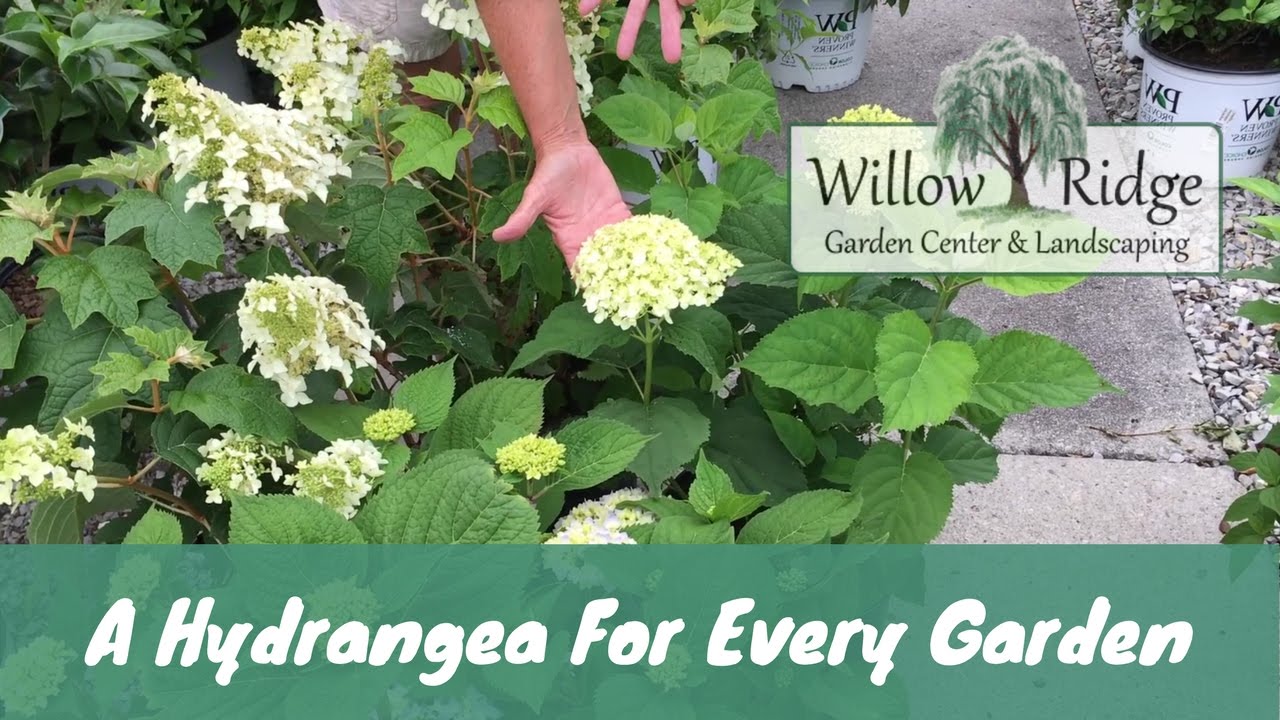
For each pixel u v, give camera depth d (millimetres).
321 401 1550
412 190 1747
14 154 2713
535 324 2236
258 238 2035
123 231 1511
